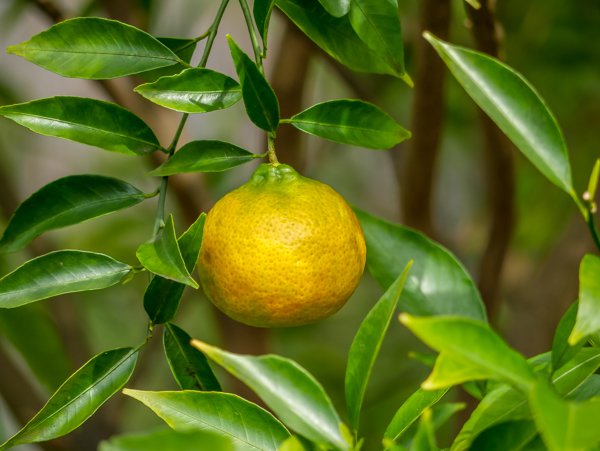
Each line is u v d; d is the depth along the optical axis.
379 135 0.74
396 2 0.72
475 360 0.62
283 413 0.66
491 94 0.70
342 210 0.73
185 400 0.69
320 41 0.75
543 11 1.12
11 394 1.03
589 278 0.64
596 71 1.14
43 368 1.07
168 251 0.70
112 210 0.75
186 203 0.98
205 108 0.73
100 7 0.98
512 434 0.65
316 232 0.72
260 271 0.71
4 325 1.06
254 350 1.05
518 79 0.70
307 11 0.75
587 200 0.69
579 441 0.58
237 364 0.66
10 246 0.75
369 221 0.79
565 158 0.69
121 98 0.95
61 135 0.74
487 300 1.04
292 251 0.71
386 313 0.68
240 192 0.73
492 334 0.62
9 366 1.03
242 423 0.69
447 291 0.78
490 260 1.03
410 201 0.99
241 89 0.72
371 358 0.67
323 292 0.72
